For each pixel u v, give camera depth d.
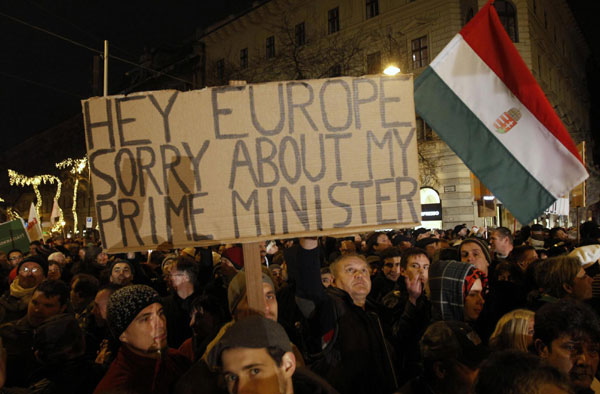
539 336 2.22
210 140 2.47
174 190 2.46
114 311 2.47
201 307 3.29
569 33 40.75
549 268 3.23
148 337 2.46
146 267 6.96
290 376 1.79
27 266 4.70
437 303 3.09
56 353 2.50
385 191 2.50
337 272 2.90
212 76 34.62
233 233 2.43
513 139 3.29
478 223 23.03
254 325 1.78
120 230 2.46
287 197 2.46
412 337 3.14
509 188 3.28
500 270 3.98
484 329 3.28
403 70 24.56
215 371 1.89
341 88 2.52
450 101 3.39
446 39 23.42
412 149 2.53
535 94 3.27
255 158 2.47
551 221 24.98
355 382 2.50
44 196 49.28
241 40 32.91
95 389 2.40
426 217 24.06
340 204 2.47
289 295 3.36
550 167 3.24
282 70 28.45
